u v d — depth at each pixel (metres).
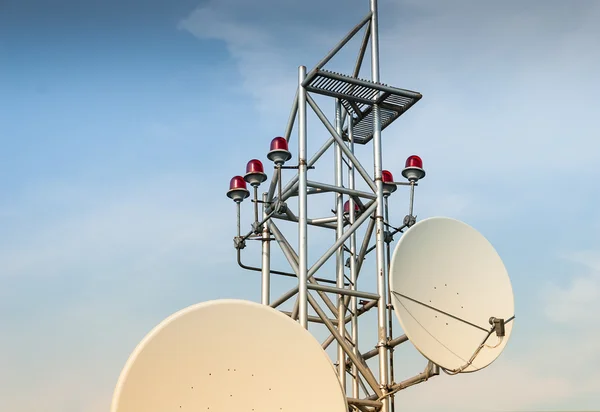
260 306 11.32
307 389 11.27
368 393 14.49
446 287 13.27
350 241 15.55
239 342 11.01
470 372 12.78
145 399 10.15
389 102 14.59
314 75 13.72
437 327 12.88
